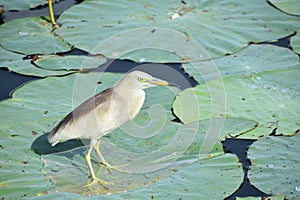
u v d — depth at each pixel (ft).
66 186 30.76
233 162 32.19
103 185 30.91
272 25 43.78
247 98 36.32
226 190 30.19
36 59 40.01
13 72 39.22
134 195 30.07
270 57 40.40
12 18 45.11
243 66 39.37
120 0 46.16
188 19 43.68
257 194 30.22
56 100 36.22
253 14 44.91
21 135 33.78
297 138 33.40
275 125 34.24
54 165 32.17
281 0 46.88
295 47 41.32
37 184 30.68
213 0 46.19
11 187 30.30
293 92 36.88
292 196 29.60
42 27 43.57
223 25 43.27
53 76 38.32
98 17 44.24
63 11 45.96
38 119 34.81
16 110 35.47
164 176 31.37
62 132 32.24
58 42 41.75
